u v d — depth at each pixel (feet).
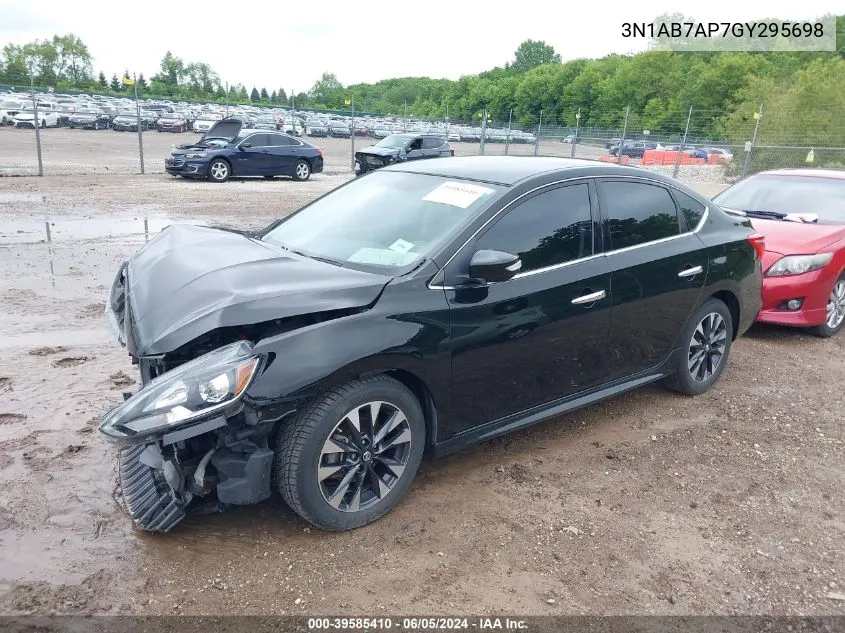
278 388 9.52
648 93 238.68
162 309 10.21
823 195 24.52
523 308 12.04
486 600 9.38
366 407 10.52
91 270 26.81
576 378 13.50
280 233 14.03
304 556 10.10
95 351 17.85
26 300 22.25
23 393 15.03
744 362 19.83
